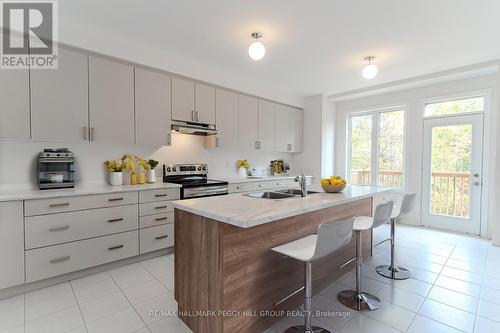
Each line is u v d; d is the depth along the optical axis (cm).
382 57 339
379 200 475
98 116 279
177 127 342
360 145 523
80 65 267
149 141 318
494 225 349
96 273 266
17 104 235
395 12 237
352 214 281
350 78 423
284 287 198
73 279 252
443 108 425
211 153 431
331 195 242
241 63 362
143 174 334
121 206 277
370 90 466
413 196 272
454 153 415
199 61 355
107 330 179
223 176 450
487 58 342
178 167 381
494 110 376
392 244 274
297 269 210
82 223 251
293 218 205
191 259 182
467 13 238
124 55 293
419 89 443
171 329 182
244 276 169
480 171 391
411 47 309
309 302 173
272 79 430
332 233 159
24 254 221
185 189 332
